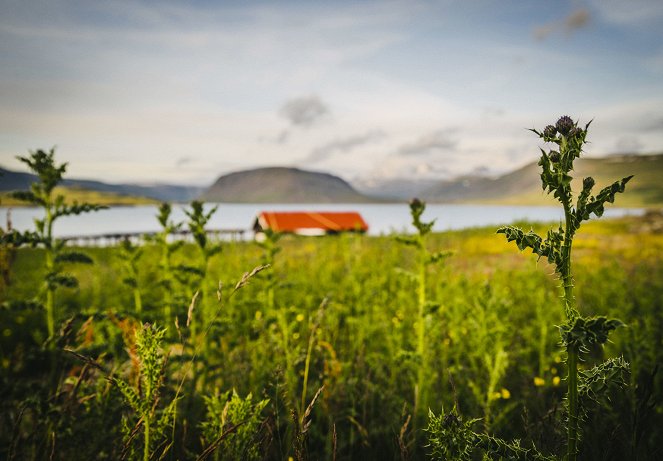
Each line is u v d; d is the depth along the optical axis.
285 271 8.76
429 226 3.78
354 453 3.21
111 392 2.70
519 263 11.95
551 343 4.97
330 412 3.26
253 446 2.12
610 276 9.05
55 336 3.13
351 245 9.25
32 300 3.51
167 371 3.05
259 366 3.67
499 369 3.43
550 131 1.53
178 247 4.51
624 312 5.56
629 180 1.41
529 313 6.47
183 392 3.26
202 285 3.96
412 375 3.88
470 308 4.77
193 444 2.80
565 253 1.52
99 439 2.60
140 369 1.92
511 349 4.64
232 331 4.51
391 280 7.64
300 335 4.68
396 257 8.76
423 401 3.43
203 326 3.79
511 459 1.60
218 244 4.15
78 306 6.72
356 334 5.21
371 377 4.18
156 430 1.89
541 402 3.51
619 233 26.12
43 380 3.47
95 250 16.00
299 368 4.15
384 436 3.28
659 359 4.02
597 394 1.56
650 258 14.97
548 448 2.23
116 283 7.80
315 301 6.38
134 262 4.40
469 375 4.13
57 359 3.21
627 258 15.30
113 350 3.21
